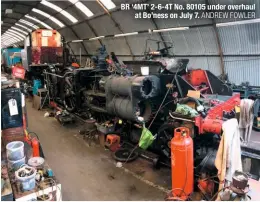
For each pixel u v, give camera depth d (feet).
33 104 26.13
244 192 6.88
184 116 10.05
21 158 8.85
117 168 12.25
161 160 12.20
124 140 14.66
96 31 36.63
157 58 14.96
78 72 18.97
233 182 7.08
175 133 8.98
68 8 35.37
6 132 10.35
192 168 9.07
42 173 8.68
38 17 47.50
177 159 8.82
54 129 18.51
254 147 9.82
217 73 22.24
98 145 15.29
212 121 9.39
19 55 36.24
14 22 59.16
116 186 10.64
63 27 45.06
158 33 25.96
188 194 9.09
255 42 18.25
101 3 28.27
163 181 10.96
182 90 12.29
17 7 41.39
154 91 12.00
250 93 18.20
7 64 40.98
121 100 12.82
